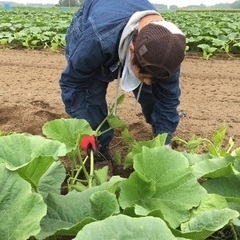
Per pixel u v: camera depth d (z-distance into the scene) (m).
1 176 1.79
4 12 23.69
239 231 2.16
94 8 2.87
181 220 1.99
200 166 2.31
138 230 1.42
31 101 4.96
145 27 2.50
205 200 2.03
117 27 2.66
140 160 2.12
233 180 2.24
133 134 4.03
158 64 2.45
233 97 5.50
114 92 5.50
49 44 9.66
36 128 4.02
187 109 4.91
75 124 2.62
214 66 7.47
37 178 1.92
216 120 4.55
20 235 1.63
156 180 2.11
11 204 1.73
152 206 2.04
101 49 2.69
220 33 10.18
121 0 2.79
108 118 3.05
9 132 3.86
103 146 3.29
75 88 2.94
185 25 13.16
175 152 2.15
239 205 2.13
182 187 2.07
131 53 2.60
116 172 3.35
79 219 1.96
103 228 1.42
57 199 2.01
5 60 7.44
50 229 1.91
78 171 2.77
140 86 3.08
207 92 5.71
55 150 2.01
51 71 6.68
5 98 5.05
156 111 3.26
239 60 8.27
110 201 1.82
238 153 2.92
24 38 9.23
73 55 2.79
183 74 6.74
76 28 3.06
